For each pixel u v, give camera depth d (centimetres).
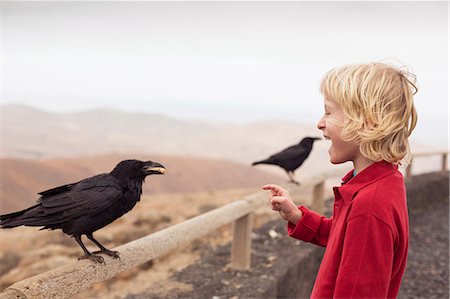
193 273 561
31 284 246
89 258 291
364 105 169
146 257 347
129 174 294
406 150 175
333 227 194
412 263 809
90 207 278
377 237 166
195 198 2011
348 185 181
